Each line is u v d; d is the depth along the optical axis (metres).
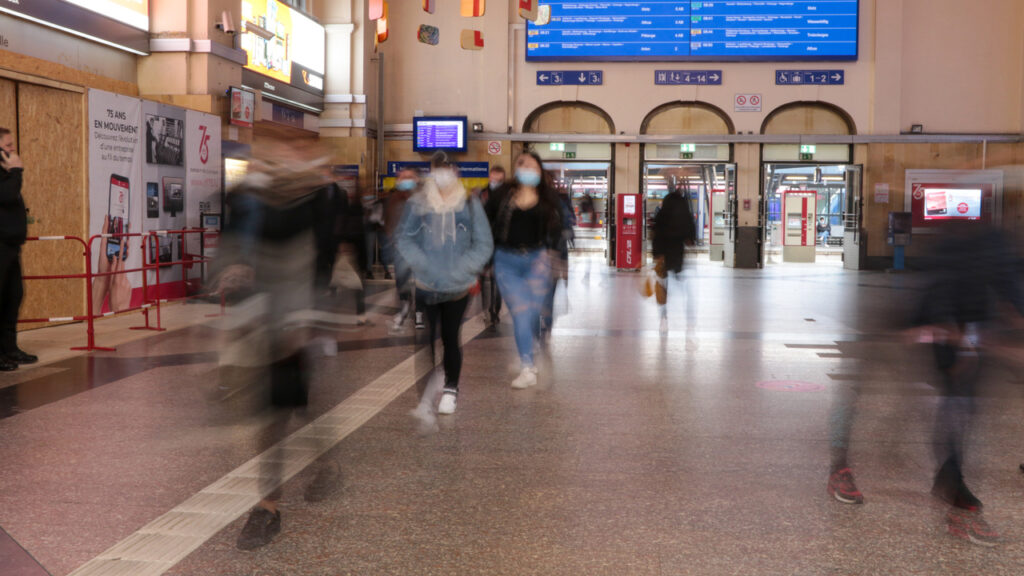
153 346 9.22
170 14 15.06
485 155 24.50
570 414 6.26
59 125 10.66
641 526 4.00
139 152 12.13
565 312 12.72
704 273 22.05
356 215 6.64
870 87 24.11
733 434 5.71
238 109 15.85
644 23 24.25
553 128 24.88
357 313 11.05
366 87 22.84
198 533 3.89
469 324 11.43
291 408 4.06
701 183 30.80
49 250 10.56
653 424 5.98
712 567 3.54
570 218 8.83
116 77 14.48
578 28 24.39
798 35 23.98
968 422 4.14
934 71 24.05
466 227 5.90
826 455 5.21
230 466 4.91
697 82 24.39
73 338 9.75
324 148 4.20
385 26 15.51
